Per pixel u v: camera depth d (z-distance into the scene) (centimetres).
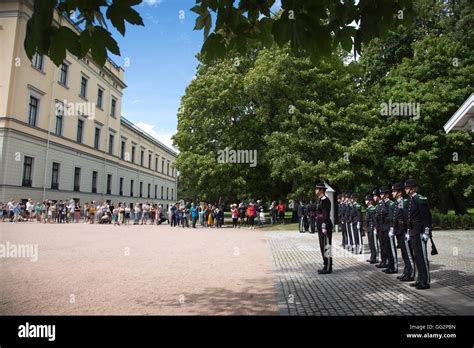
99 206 3238
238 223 3039
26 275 764
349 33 356
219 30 363
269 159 2522
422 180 2169
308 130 2206
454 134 2073
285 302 558
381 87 2611
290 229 2333
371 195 1023
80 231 2067
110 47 267
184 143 2998
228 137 2848
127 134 5256
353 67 2569
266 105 2552
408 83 2298
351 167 2180
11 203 2722
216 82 2727
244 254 1130
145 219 3184
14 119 2828
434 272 829
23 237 1591
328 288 659
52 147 3331
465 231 2014
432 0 2662
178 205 2959
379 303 555
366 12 343
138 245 1370
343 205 1319
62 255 1072
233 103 2777
